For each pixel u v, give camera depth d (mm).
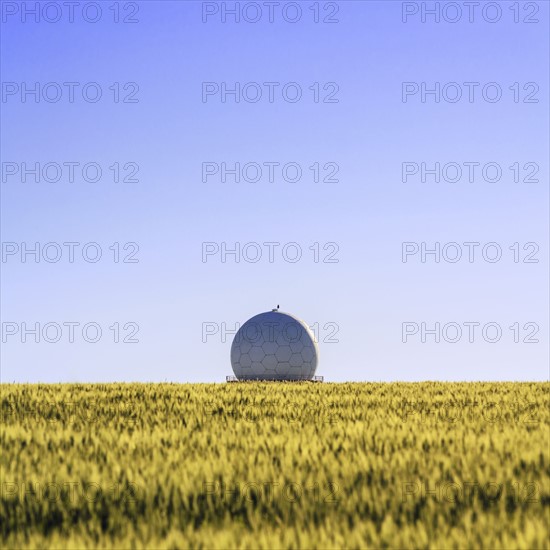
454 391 123875
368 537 36156
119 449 58562
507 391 124375
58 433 66375
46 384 125625
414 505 41688
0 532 39562
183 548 34938
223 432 68125
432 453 55281
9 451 58062
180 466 50469
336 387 134000
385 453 55062
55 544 36094
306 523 39375
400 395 115562
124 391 114188
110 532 38875
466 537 35500
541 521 37281
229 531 37031
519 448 56750
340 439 61906
